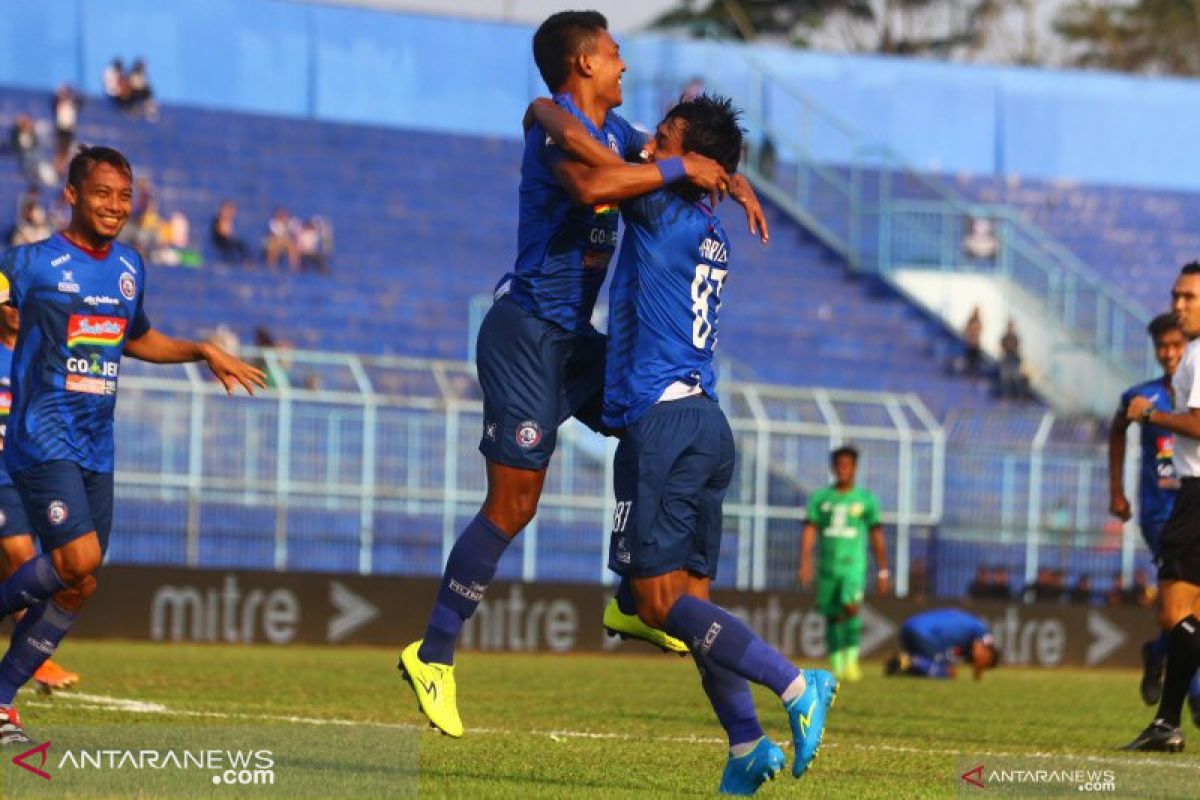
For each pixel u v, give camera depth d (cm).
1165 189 14538
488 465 2800
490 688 5412
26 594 3042
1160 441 4466
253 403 8381
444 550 8462
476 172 12825
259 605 7769
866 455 8869
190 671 5594
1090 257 13988
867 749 3609
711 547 2697
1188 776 3134
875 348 12156
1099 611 8750
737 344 11925
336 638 7869
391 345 11369
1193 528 3700
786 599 8344
